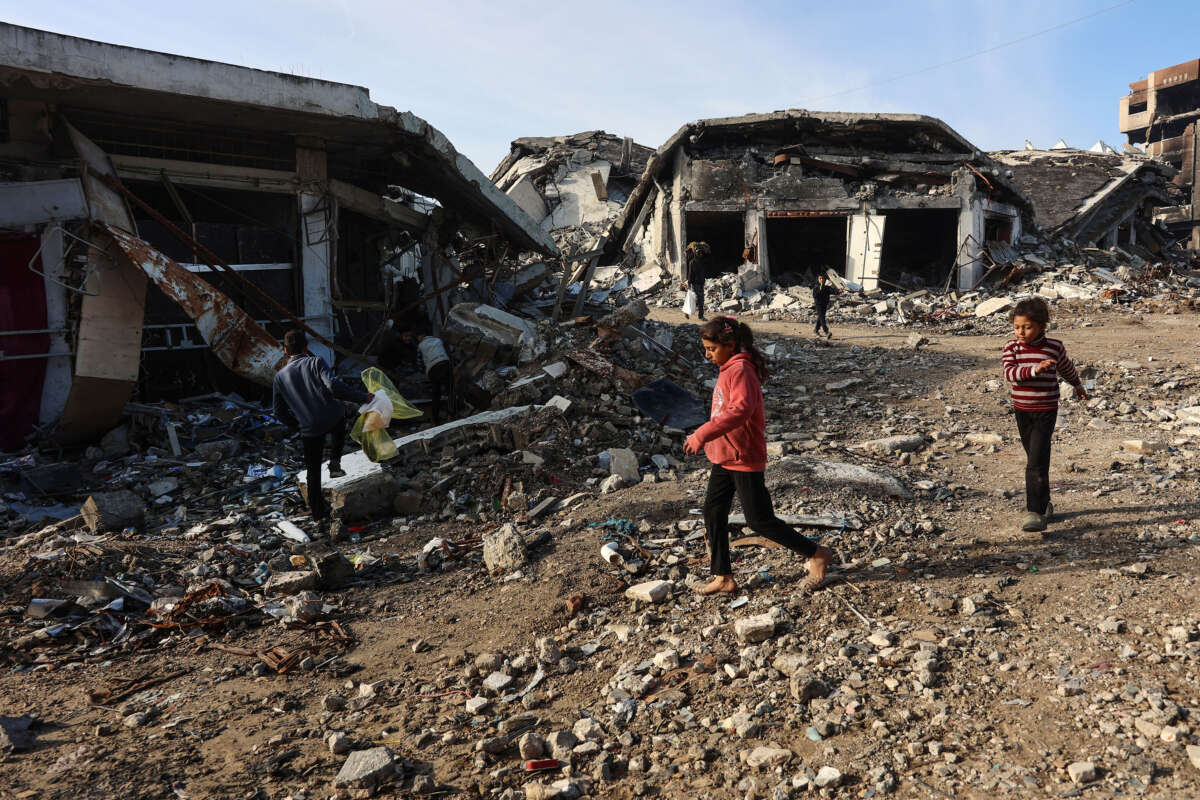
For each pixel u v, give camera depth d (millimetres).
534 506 6027
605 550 4637
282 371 5859
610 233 24141
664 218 22203
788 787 2520
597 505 5801
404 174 12289
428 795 2684
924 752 2613
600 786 2660
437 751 2975
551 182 31188
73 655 3996
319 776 2824
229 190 10117
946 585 3932
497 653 3771
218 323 8078
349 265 12867
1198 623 3197
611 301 16016
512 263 15656
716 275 24766
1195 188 51812
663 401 8336
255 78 8656
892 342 13648
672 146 20891
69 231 7898
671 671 3396
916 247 24797
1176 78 63250
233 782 2791
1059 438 7098
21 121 8492
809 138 20719
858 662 3232
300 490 6480
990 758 2533
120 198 8297
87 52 7715
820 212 20578
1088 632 3266
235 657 3941
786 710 2977
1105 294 17406
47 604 4395
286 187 10195
